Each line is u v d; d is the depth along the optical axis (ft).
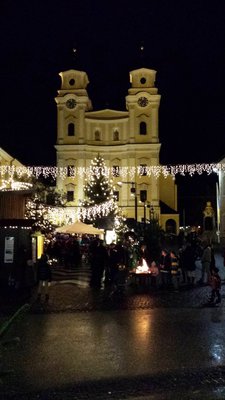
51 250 123.34
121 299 63.36
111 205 217.97
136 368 30.17
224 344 36.35
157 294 68.59
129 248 84.74
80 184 285.64
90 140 293.23
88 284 83.25
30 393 25.64
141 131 288.51
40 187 179.42
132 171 285.43
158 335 39.78
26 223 74.90
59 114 289.74
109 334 40.50
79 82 290.35
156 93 288.51
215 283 59.16
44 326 44.45
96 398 24.85
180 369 29.78
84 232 109.09
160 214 285.64
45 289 62.18
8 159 210.38
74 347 35.88
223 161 219.20
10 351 34.68
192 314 50.57
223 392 25.66
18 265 73.67
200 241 146.30
